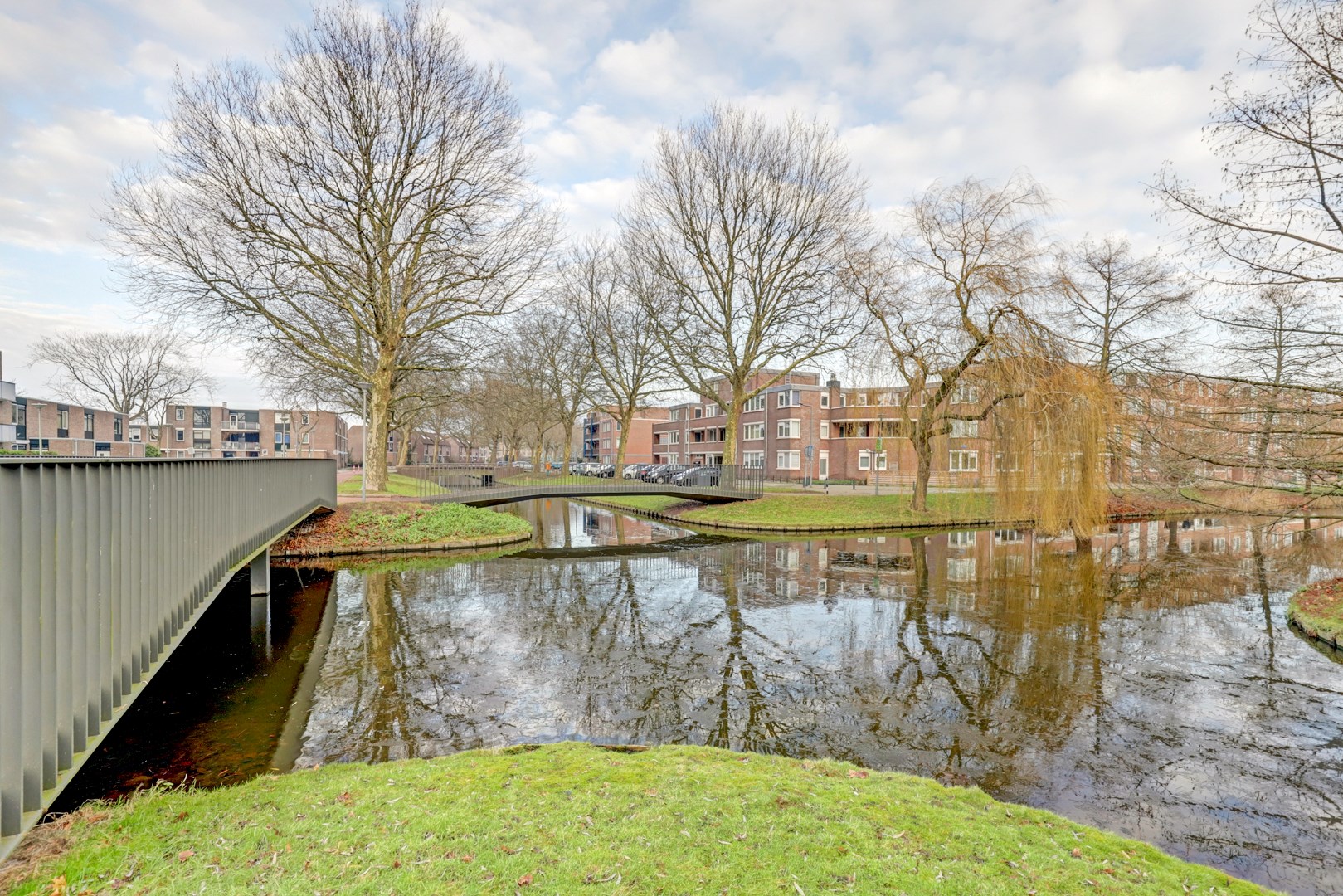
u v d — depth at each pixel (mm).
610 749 6062
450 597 12938
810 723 7078
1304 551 19500
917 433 23906
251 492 8766
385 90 19141
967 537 22453
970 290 19000
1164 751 6539
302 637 10094
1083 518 17266
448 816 4219
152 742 6363
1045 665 9133
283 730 6672
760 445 49625
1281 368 11500
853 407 25047
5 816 2758
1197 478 13094
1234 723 7234
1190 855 4828
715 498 27875
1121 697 7973
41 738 3006
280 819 4211
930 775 5926
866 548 20141
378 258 20688
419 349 25812
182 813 4320
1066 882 3734
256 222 18531
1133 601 12945
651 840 3928
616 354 36094
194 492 5918
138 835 3982
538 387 41250
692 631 10695
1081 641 10242
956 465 21969
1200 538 22125
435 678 8312
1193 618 11727
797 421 45906
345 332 25250
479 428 58312
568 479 32062
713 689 8047
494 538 19625
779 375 27219
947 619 11539
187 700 7496
